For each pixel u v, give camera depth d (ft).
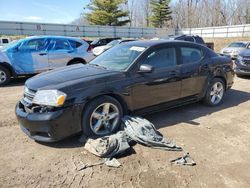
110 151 10.99
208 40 119.03
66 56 29.96
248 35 117.19
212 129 14.28
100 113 12.59
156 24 184.55
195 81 16.57
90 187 9.14
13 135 13.37
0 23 108.06
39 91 11.57
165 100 15.16
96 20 152.15
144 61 14.03
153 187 9.14
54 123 11.17
